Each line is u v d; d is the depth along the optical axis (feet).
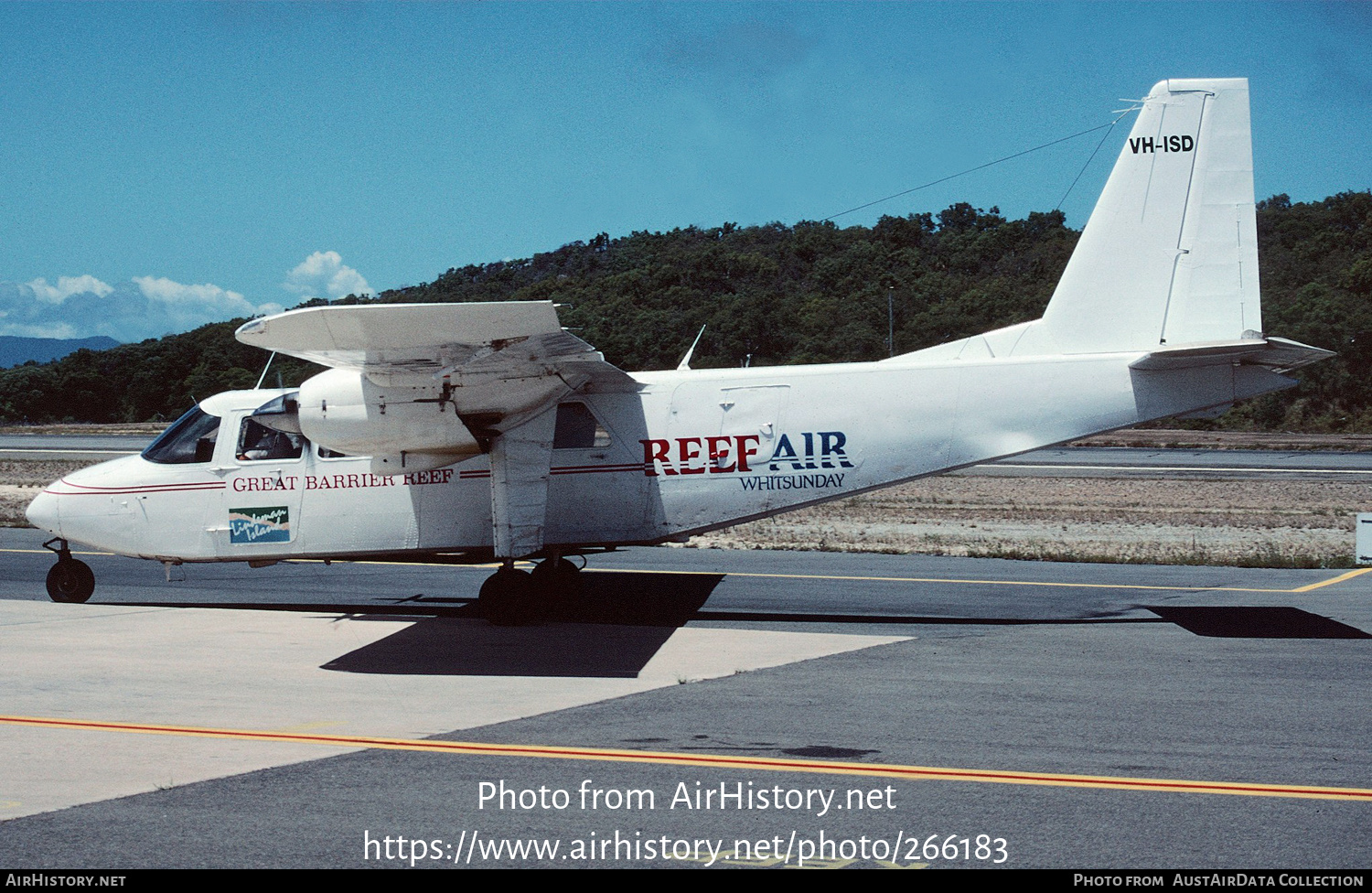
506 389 37.19
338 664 31.83
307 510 41.06
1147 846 17.38
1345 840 17.63
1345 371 219.61
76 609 41.91
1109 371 38.73
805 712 25.84
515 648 34.24
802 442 39.73
